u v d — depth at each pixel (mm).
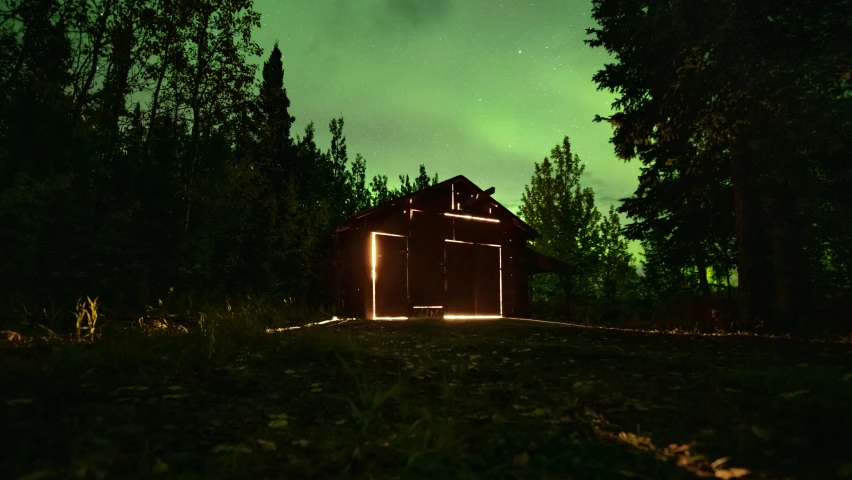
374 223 20750
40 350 6305
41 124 12680
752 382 5766
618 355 8062
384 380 5941
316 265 23469
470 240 23188
